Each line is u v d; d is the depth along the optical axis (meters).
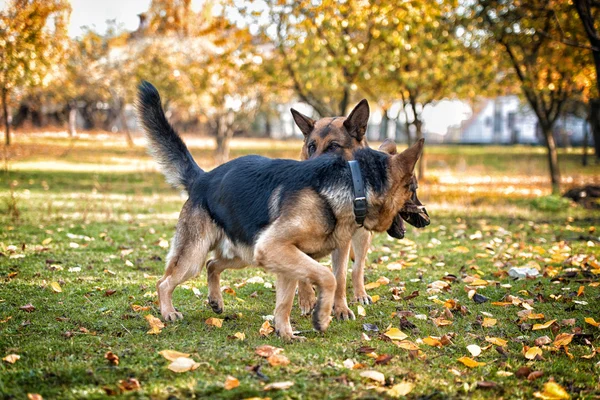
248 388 3.51
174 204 13.91
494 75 17.03
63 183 18.28
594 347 4.45
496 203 15.07
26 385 3.56
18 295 5.56
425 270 7.19
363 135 6.54
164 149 5.57
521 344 4.54
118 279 6.34
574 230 10.29
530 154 37.78
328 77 14.29
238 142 49.22
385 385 3.67
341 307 5.34
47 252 7.53
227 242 4.98
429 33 14.98
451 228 10.61
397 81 16.39
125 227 9.83
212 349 4.23
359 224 4.60
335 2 12.73
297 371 3.80
